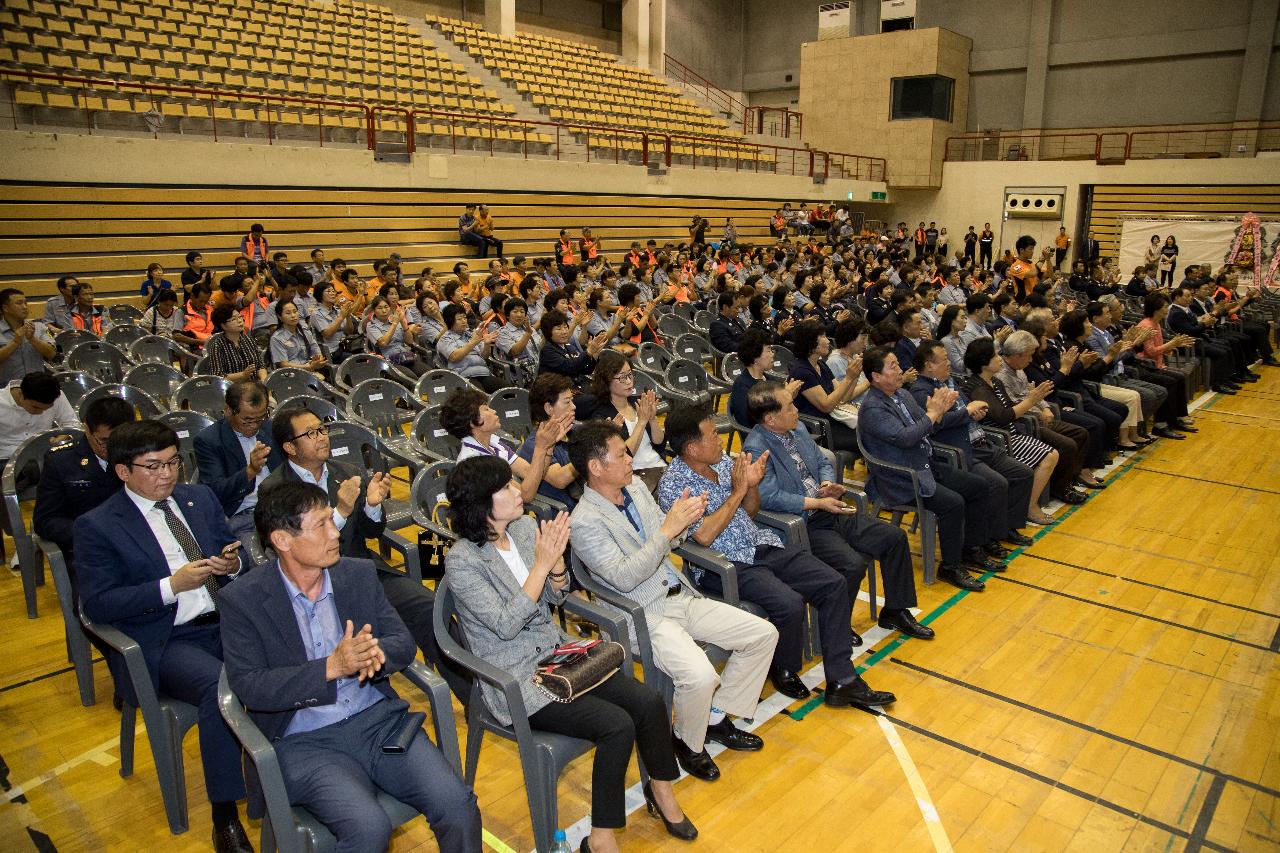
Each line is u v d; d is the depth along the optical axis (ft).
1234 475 23.26
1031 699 12.64
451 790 8.17
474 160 51.57
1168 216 67.56
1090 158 72.95
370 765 8.53
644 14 81.41
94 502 12.10
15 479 14.07
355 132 51.11
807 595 12.59
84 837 9.67
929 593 16.10
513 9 71.87
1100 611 15.42
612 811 8.93
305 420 11.65
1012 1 79.46
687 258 48.01
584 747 9.21
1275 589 16.33
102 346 24.11
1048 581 16.63
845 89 82.79
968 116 83.71
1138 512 20.44
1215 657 13.87
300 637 8.54
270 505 8.24
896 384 15.88
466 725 11.91
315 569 8.70
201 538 10.54
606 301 29.53
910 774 10.93
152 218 39.65
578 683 8.87
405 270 45.68
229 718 8.08
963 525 16.30
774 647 11.14
